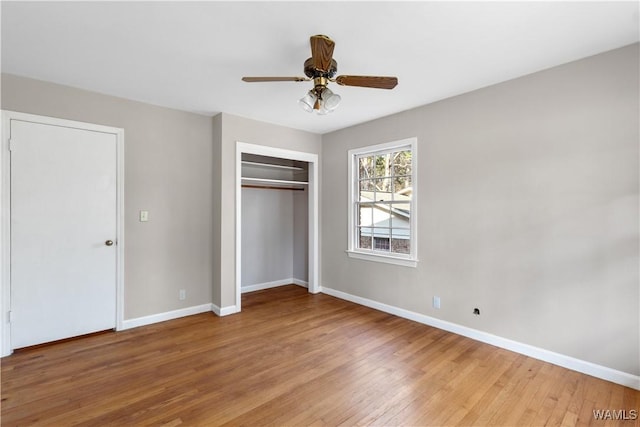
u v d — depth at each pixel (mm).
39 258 2738
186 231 3584
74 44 2156
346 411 1913
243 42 2127
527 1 1688
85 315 2969
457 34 2018
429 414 1887
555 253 2461
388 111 3539
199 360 2547
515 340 2689
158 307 3395
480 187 2895
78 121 2908
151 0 1690
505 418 1851
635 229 2121
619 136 2176
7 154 2598
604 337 2246
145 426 1776
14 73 2604
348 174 4195
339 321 3443
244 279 4703
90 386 2168
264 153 3943
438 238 3225
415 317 3441
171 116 3461
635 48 2113
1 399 2012
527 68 2498
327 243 4543
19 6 1737
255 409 1930
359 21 1880
